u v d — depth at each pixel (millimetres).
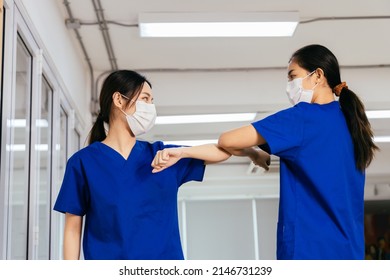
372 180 8773
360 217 1784
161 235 1835
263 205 9656
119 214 1813
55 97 4035
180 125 6672
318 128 1762
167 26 4344
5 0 2607
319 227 1692
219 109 5816
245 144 1768
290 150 1743
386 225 10375
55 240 4031
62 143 4641
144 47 5086
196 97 5672
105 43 4902
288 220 1718
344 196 1724
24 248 3102
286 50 5234
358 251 1715
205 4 4230
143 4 4227
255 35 4484
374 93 5668
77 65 5105
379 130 6961
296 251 1676
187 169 1950
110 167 1870
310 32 4812
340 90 1865
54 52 3947
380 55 5391
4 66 2625
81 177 1880
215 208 9641
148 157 1921
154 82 5691
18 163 3025
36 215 3211
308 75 1859
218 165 8547
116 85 1925
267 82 5734
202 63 5531
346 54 5348
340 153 1763
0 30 2109
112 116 1957
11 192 2664
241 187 9508
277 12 4293
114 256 1801
